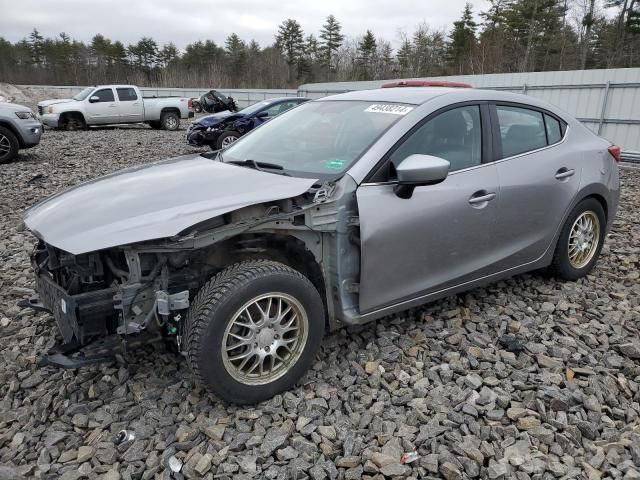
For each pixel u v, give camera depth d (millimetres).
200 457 2438
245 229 2674
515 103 3877
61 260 2754
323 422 2701
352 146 3229
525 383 3031
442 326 3643
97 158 11922
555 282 4422
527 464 2404
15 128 10859
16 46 73188
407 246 3129
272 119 4195
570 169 4070
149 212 2652
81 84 66375
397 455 2453
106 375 3084
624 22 45531
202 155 3977
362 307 3068
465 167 3453
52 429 2672
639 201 7820
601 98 13133
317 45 70000
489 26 53125
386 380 3059
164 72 68438
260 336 2738
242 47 73875
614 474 2365
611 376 3109
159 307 2578
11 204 7332
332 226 2916
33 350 3404
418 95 3574
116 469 2406
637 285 4441
